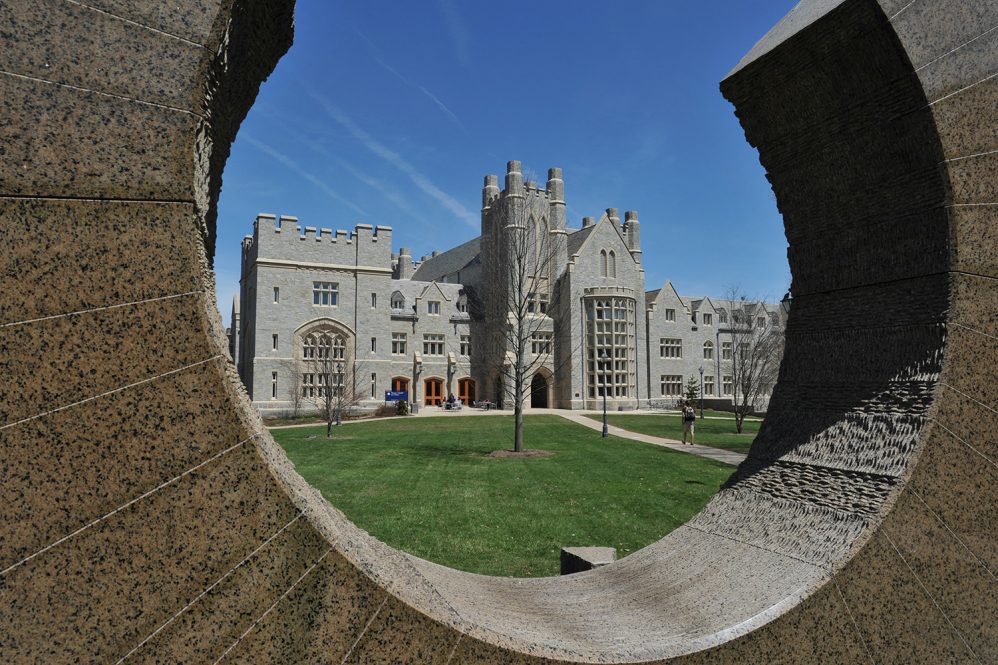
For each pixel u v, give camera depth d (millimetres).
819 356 3984
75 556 1742
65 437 1768
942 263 3215
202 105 2004
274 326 40344
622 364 48469
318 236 42375
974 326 3141
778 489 3867
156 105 1936
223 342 2072
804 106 3770
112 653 1743
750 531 3785
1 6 1814
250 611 1866
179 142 1951
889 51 3148
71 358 1791
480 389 49562
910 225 3396
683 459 17250
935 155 3158
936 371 3156
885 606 2805
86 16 1886
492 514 10094
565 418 36281
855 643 2732
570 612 3301
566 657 2285
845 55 3350
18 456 1726
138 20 1939
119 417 1818
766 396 40969
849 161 3678
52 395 1768
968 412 3090
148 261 1890
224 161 2643
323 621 1932
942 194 3178
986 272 3193
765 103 3979
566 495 11789
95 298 1829
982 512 3023
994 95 3246
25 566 1702
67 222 1820
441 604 2252
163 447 1850
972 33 3242
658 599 3354
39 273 1785
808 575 2928
